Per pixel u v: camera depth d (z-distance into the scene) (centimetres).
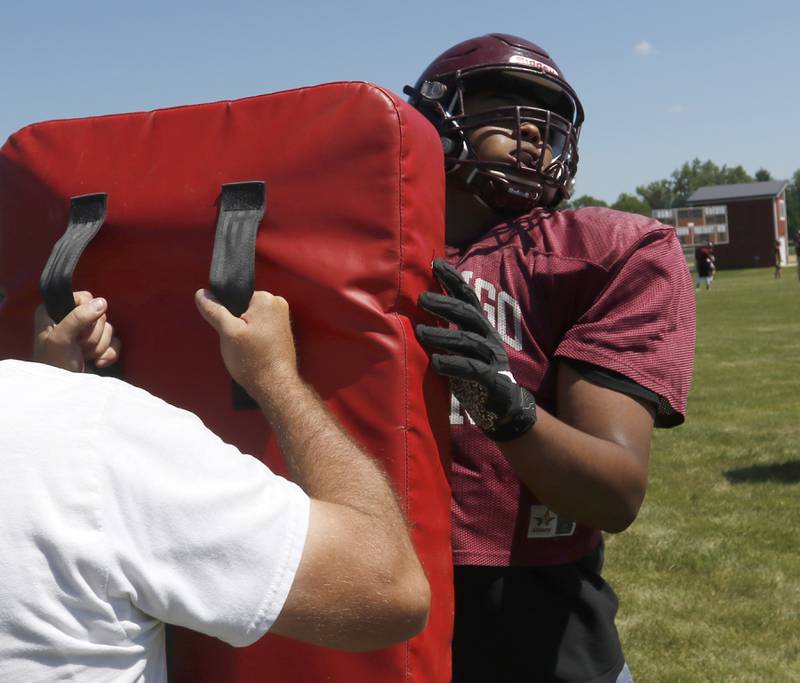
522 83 175
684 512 545
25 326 155
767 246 5562
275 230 132
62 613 96
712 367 1204
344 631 106
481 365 134
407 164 128
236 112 139
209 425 136
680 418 159
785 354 1306
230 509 102
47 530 95
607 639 164
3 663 95
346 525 107
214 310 125
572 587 162
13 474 96
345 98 131
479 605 160
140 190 142
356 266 128
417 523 129
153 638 105
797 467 641
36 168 154
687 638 387
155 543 99
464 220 180
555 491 145
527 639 158
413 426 129
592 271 158
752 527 513
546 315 161
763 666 363
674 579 446
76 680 98
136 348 143
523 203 175
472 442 159
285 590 102
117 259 143
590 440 145
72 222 146
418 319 134
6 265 157
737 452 693
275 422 120
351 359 129
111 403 103
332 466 114
